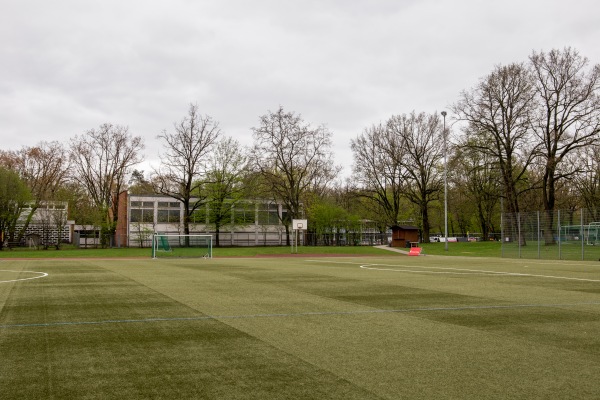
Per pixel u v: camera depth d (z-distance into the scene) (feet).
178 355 24.99
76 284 60.39
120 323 33.81
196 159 214.69
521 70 169.07
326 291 53.31
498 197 204.74
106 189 216.95
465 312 38.93
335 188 302.25
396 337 29.43
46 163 225.76
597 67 158.61
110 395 18.88
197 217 223.51
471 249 179.83
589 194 215.51
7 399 18.45
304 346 27.02
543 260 126.62
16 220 191.21
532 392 19.35
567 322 34.71
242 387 19.80
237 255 160.15
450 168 192.65
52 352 25.61
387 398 18.58
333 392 19.22
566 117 165.07
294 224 180.04
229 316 36.76
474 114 174.91
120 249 188.34
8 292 51.83
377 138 228.84
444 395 18.94
